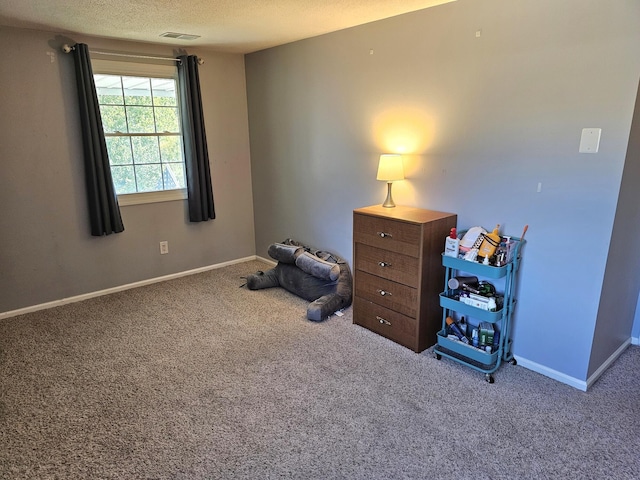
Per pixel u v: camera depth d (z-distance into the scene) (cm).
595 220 226
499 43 248
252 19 305
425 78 292
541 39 230
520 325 268
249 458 197
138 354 289
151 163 417
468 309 264
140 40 375
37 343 305
